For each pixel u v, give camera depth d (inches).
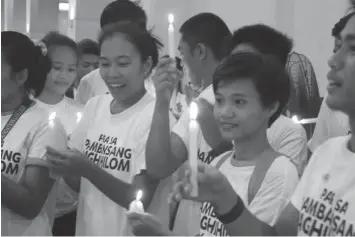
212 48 95.5
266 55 84.8
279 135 89.5
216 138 89.2
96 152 93.0
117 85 91.2
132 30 92.1
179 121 90.8
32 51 93.8
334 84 56.9
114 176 88.2
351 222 55.7
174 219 92.3
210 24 96.0
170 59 85.1
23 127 91.6
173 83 85.7
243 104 70.8
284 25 173.5
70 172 86.0
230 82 71.2
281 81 73.0
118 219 89.6
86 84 159.2
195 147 54.8
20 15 389.4
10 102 93.4
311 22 170.4
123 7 124.4
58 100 132.6
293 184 68.5
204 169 58.1
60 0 417.7
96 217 90.8
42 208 92.8
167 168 86.1
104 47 91.7
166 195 90.7
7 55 91.4
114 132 92.0
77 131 97.8
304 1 170.9
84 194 93.3
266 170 69.6
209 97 93.7
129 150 89.8
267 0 175.2
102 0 277.9
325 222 57.9
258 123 71.4
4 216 89.0
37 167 89.5
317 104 129.4
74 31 279.7
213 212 70.6
